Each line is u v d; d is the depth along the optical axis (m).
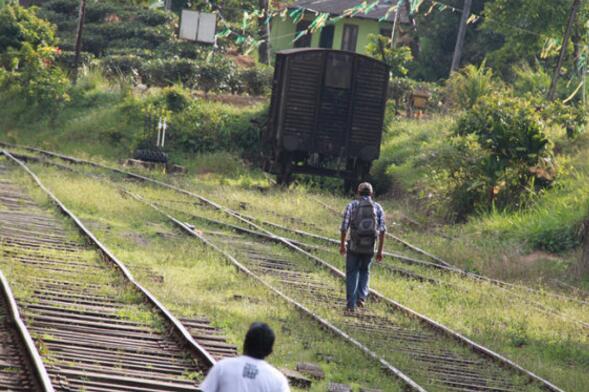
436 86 148.50
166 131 122.31
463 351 40.38
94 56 162.62
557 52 151.62
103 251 50.69
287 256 60.06
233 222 73.31
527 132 85.38
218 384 17.14
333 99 101.62
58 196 73.44
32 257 48.22
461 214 86.25
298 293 48.22
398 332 42.59
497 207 85.12
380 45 147.50
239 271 51.88
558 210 76.06
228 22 186.50
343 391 31.42
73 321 35.75
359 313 45.53
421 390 31.78
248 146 122.75
